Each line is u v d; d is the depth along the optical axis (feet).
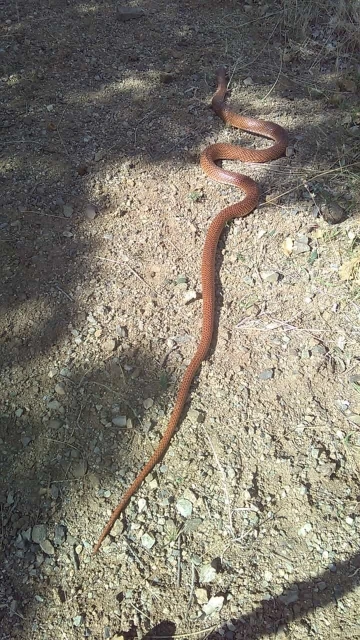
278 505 2.92
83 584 2.75
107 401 3.30
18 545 2.88
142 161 4.44
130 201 4.20
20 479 3.07
